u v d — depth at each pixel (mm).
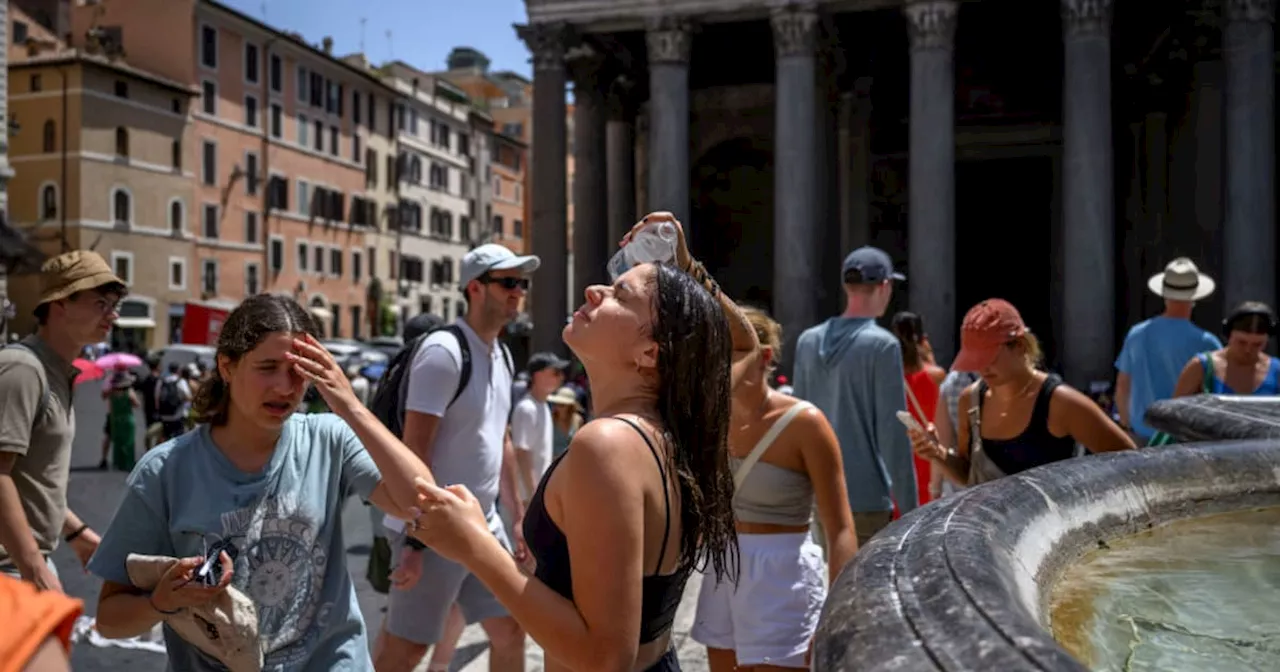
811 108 27938
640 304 2465
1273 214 25641
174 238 53312
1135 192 32250
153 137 52125
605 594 2238
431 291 74812
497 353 5113
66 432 4148
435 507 2361
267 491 3094
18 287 4117
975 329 4598
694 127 36688
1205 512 2863
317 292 63188
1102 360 25422
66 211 48750
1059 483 2562
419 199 73125
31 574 3807
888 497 5422
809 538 4324
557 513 2416
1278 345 25438
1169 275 7273
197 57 54438
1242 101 25422
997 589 1585
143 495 3033
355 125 66500
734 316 3779
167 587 2803
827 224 30594
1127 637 1948
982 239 35500
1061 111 33531
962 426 4945
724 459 2545
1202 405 4039
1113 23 30625
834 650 1551
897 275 5766
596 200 33438
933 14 26578
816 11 27828
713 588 4449
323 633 3174
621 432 2318
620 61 33969
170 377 19688
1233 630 2021
